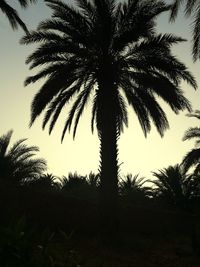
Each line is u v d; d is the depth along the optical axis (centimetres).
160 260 1680
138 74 2083
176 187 3462
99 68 2128
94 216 2214
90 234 2155
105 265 1452
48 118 2127
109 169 2066
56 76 2012
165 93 2059
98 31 2028
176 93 2067
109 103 2109
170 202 3416
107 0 2041
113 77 2125
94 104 2255
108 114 2105
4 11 1703
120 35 2014
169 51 2075
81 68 2134
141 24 2012
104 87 2120
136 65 2081
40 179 2920
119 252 1772
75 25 2039
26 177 2641
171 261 1675
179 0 1470
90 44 2064
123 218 2439
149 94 2183
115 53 2139
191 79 2092
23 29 1748
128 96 2259
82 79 2172
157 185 3553
